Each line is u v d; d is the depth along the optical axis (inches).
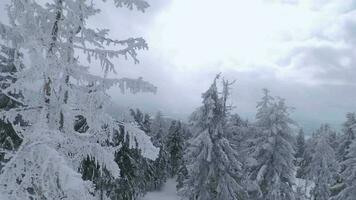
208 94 1050.7
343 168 1504.7
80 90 255.6
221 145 1042.1
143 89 253.8
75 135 255.4
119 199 1066.1
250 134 1246.3
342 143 1744.6
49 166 190.5
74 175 170.9
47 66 219.5
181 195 1093.1
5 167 200.1
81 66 257.8
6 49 247.9
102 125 260.2
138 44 253.0
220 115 1049.5
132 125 258.4
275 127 1104.8
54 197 216.2
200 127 1055.0
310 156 2037.4
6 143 283.4
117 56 252.7
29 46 218.1
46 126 219.9
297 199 1240.2
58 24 240.4
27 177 207.2
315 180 1813.5
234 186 1039.6
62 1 240.2
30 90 245.0
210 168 1026.7
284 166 1120.2
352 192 1089.4
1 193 196.7
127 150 1111.6
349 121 1752.0
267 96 1199.6
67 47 243.8
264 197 1127.0
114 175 248.7
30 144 194.9
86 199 228.5
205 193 1041.5
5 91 233.3
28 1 228.1
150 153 249.0
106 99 252.1
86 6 248.4
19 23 226.7
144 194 1916.8
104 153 251.9
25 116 239.9
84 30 247.8
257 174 1130.0
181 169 1770.4
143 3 253.8
